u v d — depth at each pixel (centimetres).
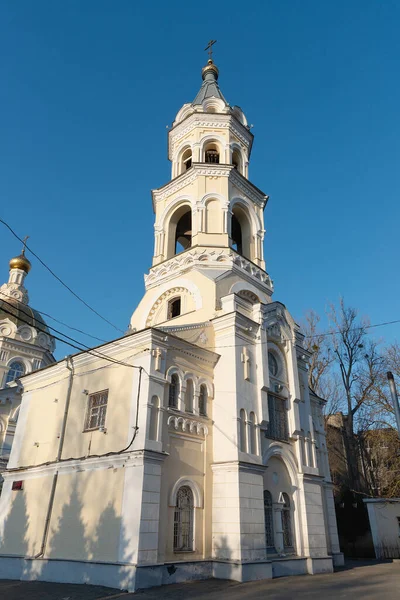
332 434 4125
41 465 1997
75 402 2039
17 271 4550
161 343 1878
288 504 2134
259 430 2058
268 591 1464
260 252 2980
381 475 3434
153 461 1641
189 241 3231
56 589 1505
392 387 1789
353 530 3488
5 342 3878
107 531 1606
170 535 1639
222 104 3331
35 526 1889
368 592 1434
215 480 1897
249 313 2317
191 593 1413
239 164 3225
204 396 2052
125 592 1414
